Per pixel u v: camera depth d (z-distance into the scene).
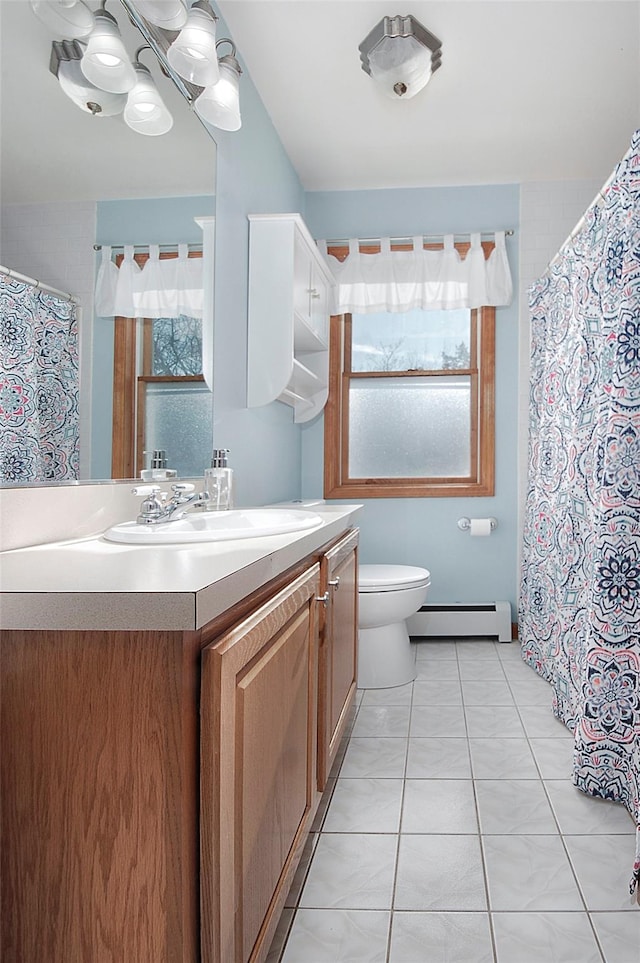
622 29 2.64
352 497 4.17
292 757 1.48
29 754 0.96
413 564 4.16
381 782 2.25
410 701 3.04
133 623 0.89
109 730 0.94
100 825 0.95
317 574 1.81
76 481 1.58
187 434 2.24
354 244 4.05
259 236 2.91
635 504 2.06
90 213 1.63
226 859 1.00
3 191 1.31
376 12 2.54
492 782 2.24
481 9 2.52
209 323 2.42
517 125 3.39
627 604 2.08
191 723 0.95
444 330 4.18
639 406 2.03
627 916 1.56
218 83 1.96
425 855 1.82
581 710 2.17
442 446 4.18
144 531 1.52
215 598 0.96
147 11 1.64
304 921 1.56
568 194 4.05
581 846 1.86
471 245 4.01
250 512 2.11
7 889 0.97
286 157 3.69
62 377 1.52
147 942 0.94
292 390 3.63
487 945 1.47
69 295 1.54
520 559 4.08
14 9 1.32
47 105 1.45
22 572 1.05
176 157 2.12
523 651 3.72
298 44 2.73
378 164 3.84
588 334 2.60
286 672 1.42
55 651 0.95
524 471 4.05
